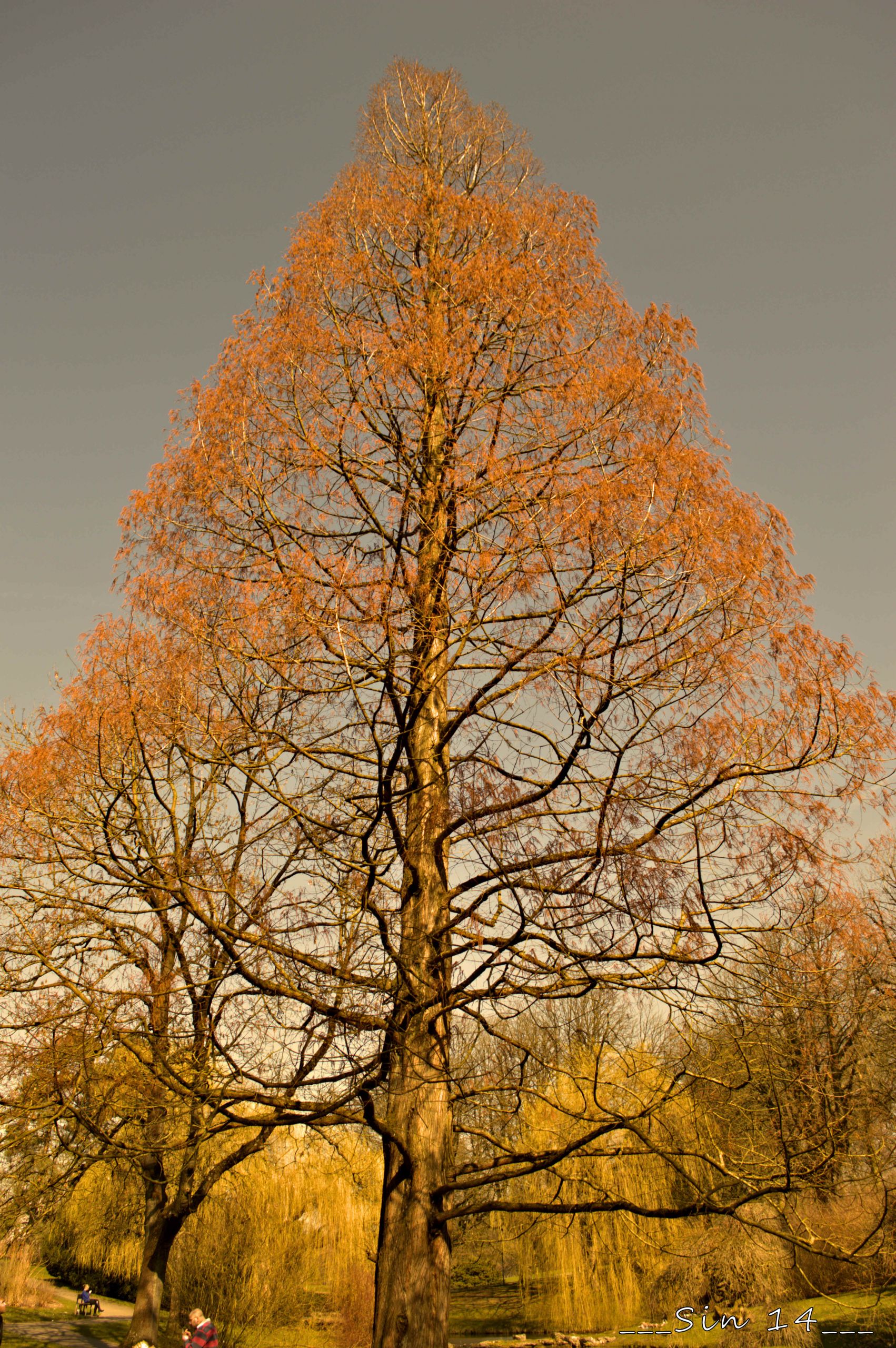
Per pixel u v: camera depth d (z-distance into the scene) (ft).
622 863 22.44
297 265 29.81
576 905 22.70
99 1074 25.26
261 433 27.53
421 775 27.61
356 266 30.53
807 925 23.03
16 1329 69.72
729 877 23.11
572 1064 32.58
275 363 28.07
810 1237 22.41
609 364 29.40
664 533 23.00
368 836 23.89
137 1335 39.70
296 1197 66.54
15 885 31.24
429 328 28.71
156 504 27.73
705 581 23.08
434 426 28.76
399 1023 23.47
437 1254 23.24
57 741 27.55
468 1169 25.20
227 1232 62.44
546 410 28.48
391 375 27.68
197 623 25.13
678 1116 26.03
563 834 24.41
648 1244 25.32
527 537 24.02
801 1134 22.47
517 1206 23.00
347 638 23.99
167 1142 31.71
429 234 33.27
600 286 31.71
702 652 23.18
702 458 25.18
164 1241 41.11
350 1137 40.24
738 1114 24.61
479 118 37.86
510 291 29.53
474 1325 94.48
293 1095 24.63
